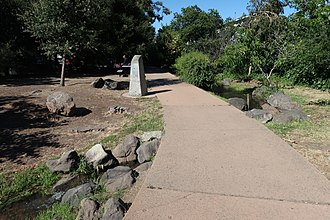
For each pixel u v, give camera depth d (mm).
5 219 3348
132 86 9766
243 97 12219
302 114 6844
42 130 6262
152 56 28438
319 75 12602
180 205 2719
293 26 12938
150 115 7078
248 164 3654
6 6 14906
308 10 9461
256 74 17266
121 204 2969
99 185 3934
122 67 17562
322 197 2824
